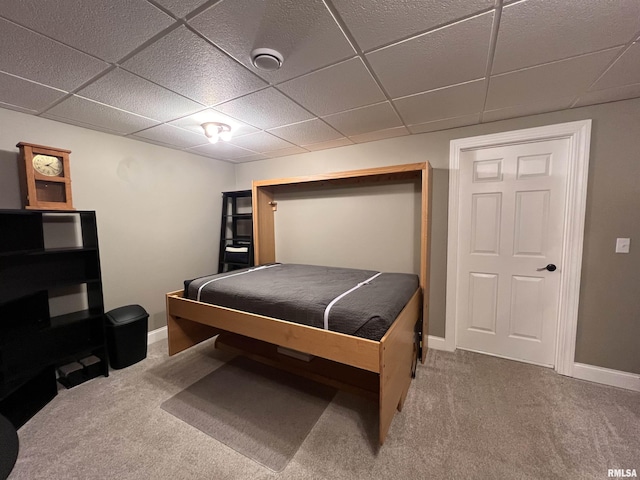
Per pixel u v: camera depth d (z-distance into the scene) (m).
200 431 1.70
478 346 2.63
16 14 1.08
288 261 3.56
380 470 1.42
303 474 1.40
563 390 2.04
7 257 1.92
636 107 1.91
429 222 2.57
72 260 2.30
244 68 1.51
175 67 1.50
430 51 1.37
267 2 1.05
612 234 2.03
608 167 2.00
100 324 2.29
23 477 1.39
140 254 2.87
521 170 2.34
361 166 2.96
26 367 1.88
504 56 1.42
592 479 1.35
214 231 3.66
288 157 3.47
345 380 2.08
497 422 1.74
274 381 2.24
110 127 2.42
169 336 2.46
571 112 2.08
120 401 1.98
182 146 3.04
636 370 2.03
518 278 2.43
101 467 1.44
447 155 2.55
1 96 1.79
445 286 2.64
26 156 1.93
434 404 1.91
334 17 1.13
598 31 1.22
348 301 1.74
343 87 1.73
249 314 1.92
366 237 3.04
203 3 1.05
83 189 2.43
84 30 1.19
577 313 2.16
